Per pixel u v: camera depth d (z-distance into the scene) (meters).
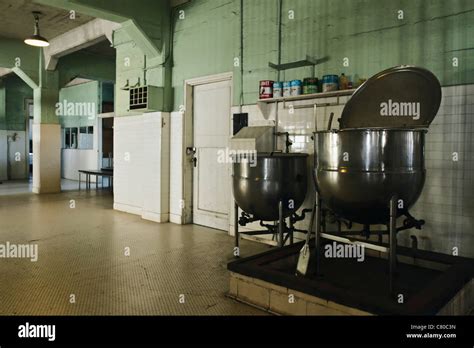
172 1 5.15
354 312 2.01
